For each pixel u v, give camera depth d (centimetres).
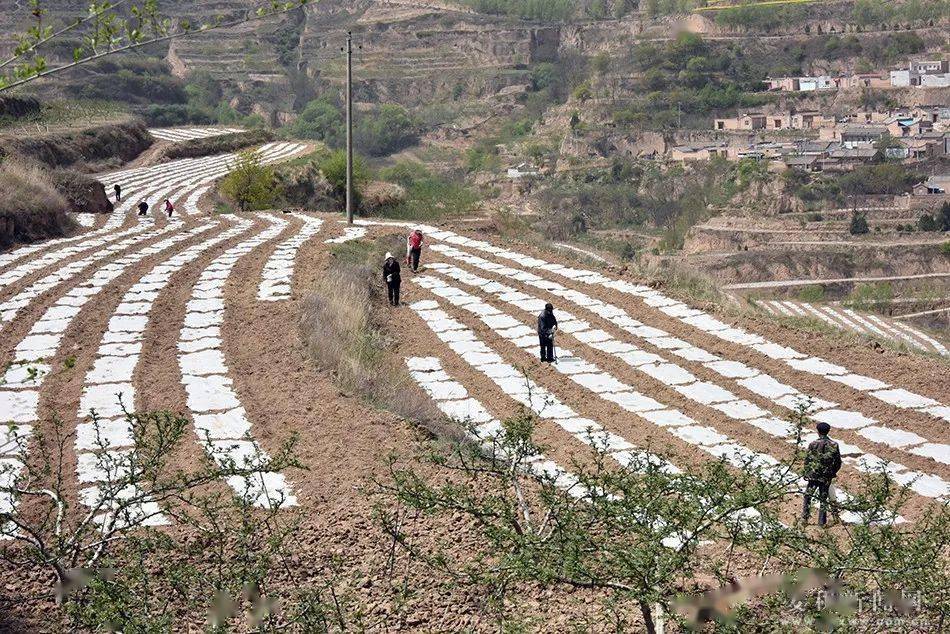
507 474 1042
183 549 1002
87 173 6831
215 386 1850
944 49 18725
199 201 5581
